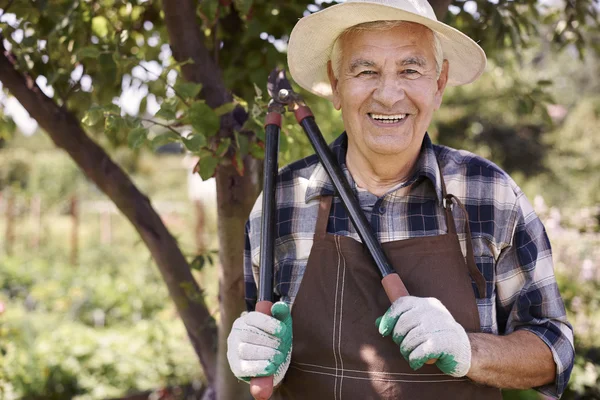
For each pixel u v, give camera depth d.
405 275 1.53
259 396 1.38
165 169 22.41
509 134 12.15
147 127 1.97
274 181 1.65
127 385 4.70
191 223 9.61
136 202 2.53
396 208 1.62
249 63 2.63
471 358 1.39
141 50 3.15
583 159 12.31
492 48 3.05
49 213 15.32
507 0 2.86
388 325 1.36
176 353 4.90
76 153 2.48
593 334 3.93
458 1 2.85
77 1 2.40
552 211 4.66
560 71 15.76
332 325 1.54
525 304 1.57
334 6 1.52
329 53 1.75
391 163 1.60
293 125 2.33
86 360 4.77
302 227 1.66
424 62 1.55
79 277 7.39
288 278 1.65
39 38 2.60
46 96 2.46
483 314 1.54
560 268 4.49
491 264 1.57
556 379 1.54
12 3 2.52
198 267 2.55
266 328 1.41
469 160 1.64
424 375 1.49
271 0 2.65
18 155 20.39
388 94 1.53
